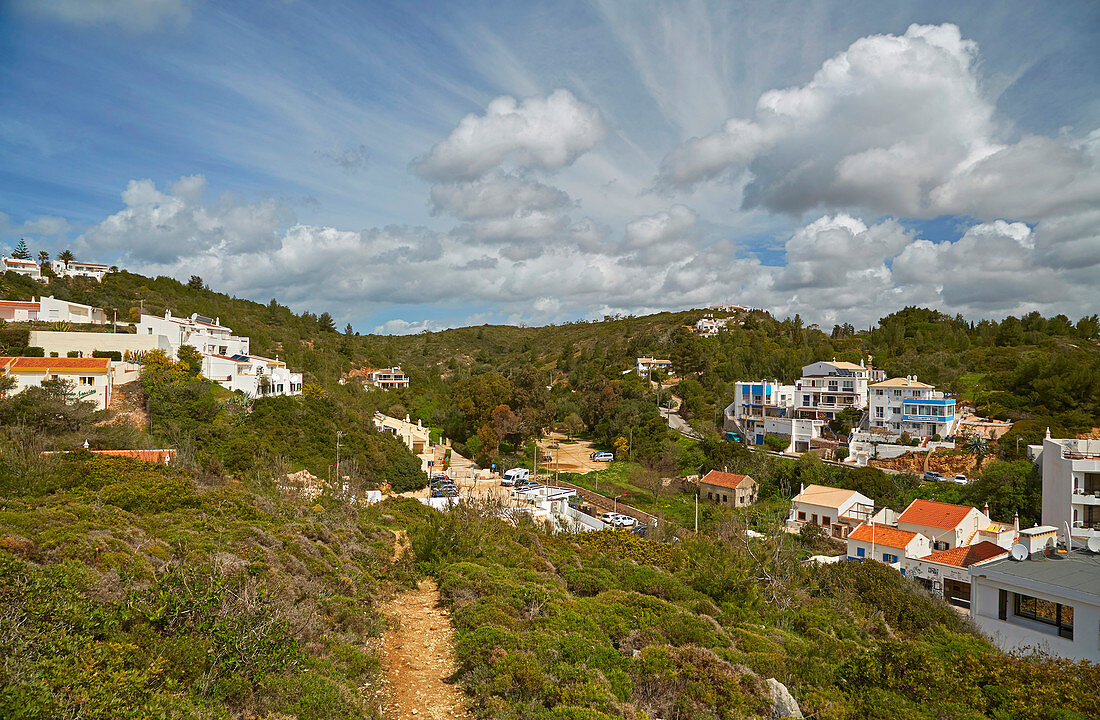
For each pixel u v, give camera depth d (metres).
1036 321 132.75
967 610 32.56
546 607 17.39
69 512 19.25
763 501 61.19
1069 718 13.47
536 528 35.44
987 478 52.53
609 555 28.14
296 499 31.98
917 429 70.81
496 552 25.28
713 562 27.70
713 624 18.05
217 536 19.45
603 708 11.21
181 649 10.13
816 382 83.62
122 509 22.78
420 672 13.87
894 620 25.98
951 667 15.96
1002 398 75.25
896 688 14.75
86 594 11.17
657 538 36.19
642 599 19.09
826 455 71.81
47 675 8.09
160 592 11.54
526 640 14.08
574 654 13.55
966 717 13.34
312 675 11.16
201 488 28.34
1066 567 22.81
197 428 45.12
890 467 64.44
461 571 21.53
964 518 41.38
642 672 13.30
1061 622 21.02
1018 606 22.41
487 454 76.94
